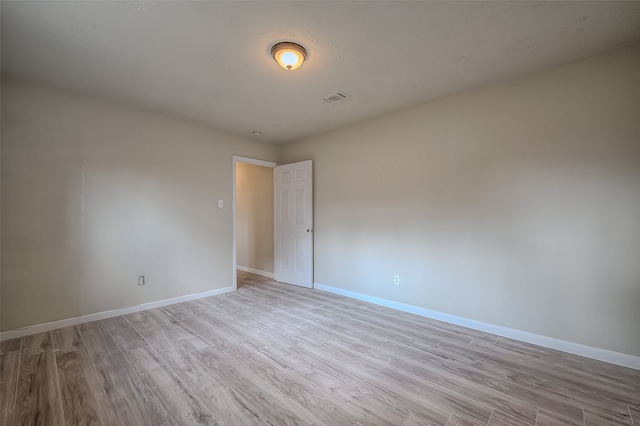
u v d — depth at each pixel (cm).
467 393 178
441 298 301
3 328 250
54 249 275
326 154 418
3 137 252
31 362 211
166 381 188
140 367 205
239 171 596
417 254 319
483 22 184
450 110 294
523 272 252
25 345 239
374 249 359
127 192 320
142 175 331
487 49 213
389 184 345
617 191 213
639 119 206
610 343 215
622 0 165
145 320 298
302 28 189
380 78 257
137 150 328
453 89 279
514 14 176
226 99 301
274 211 488
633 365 207
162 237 347
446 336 261
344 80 260
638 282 206
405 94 290
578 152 228
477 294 277
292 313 321
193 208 376
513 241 257
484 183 273
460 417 157
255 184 553
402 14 176
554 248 238
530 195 249
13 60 226
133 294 324
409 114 326
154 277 340
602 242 219
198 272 380
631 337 209
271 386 184
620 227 213
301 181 443
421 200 316
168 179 353
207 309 335
